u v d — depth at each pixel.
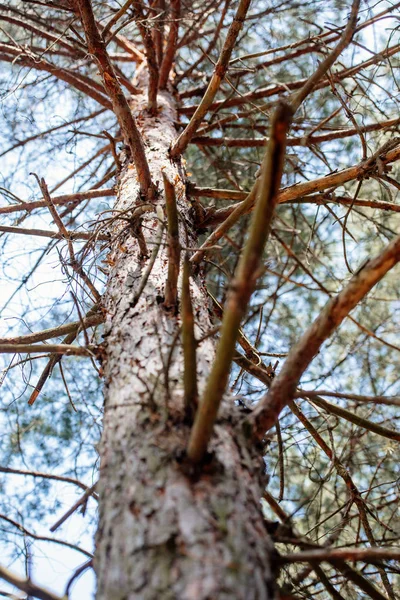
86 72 4.24
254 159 4.38
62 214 3.59
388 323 3.77
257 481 1.45
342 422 3.40
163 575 1.20
